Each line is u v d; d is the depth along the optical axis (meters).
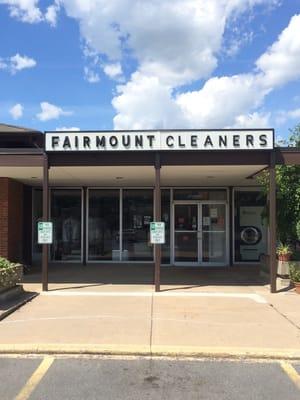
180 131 12.55
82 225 19.50
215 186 19.31
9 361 7.20
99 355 7.51
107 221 19.56
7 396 5.77
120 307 10.67
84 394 5.85
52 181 17.58
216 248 19.34
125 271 16.86
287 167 14.02
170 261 19.17
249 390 6.02
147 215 19.53
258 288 13.26
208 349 7.55
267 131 12.45
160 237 12.64
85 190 19.52
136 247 19.55
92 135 12.62
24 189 18.16
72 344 7.77
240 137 12.46
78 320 9.44
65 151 12.68
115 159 12.91
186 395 5.84
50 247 19.66
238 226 19.53
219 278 15.23
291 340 8.12
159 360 7.27
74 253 19.58
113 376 6.54
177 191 19.44
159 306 10.80
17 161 12.95
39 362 7.15
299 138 15.25
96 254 19.55
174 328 8.86
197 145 12.51
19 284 12.38
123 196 19.56
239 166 13.35
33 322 9.29
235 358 7.41
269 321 9.45
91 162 12.93
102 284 13.92
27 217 18.47
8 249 15.87
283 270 13.51
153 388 6.08
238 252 19.50
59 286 13.55
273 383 6.29
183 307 10.70
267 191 14.80
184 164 12.84
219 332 8.60
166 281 14.54
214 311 10.31
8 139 17.94
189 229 19.34
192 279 15.00
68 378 6.44
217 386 6.16
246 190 19.52
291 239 14.21
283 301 11.43
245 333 8.55
